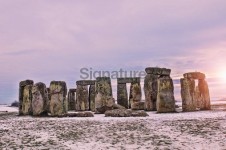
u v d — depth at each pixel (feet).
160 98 112.06
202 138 57.57
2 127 79.77
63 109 108.37
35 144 55.06
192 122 77.82
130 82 148.36
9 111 171.83
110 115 103.40
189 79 119.03
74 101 169.48
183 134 62.18
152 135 62.64
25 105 122.31
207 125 71.56
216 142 53.93
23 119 101.86
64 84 110.52
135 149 50.72
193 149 50.06
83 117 103.40
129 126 75.00
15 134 66.54
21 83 124.88
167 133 64.28
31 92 121.90
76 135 64.13
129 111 102.12
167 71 121.39
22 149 50.62
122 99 150.41
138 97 144.56
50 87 110.32
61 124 82.48
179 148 50.75
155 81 127.85
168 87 112.68
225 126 68.90
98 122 84.74
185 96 117.60
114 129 70.85
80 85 156.15
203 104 123.24
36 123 86.74
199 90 124.06
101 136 62.54
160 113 109.70
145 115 99.60
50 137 62.39
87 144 55.06
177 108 150.30
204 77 124.57
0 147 52.08
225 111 111.04
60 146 53.36
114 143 55.57
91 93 153.48
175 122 79.25
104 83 123.85
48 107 119.55
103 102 122.93
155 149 50.26
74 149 51.21
